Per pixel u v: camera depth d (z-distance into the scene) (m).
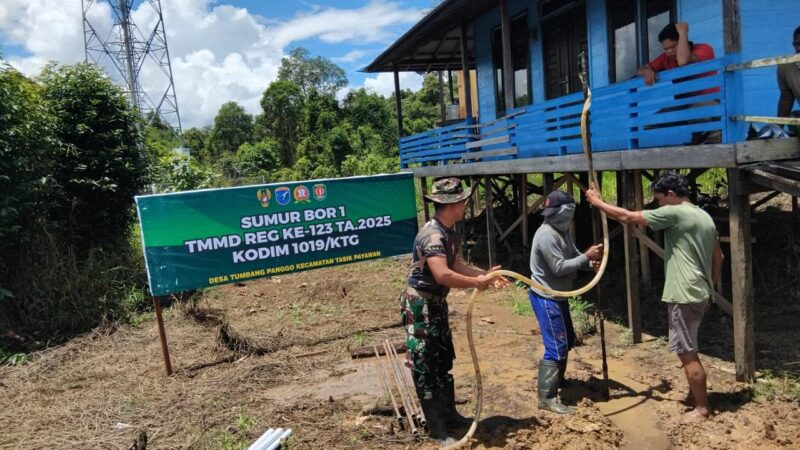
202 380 5.68
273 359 6.21
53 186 8.74
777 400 4.35
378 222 7.15
